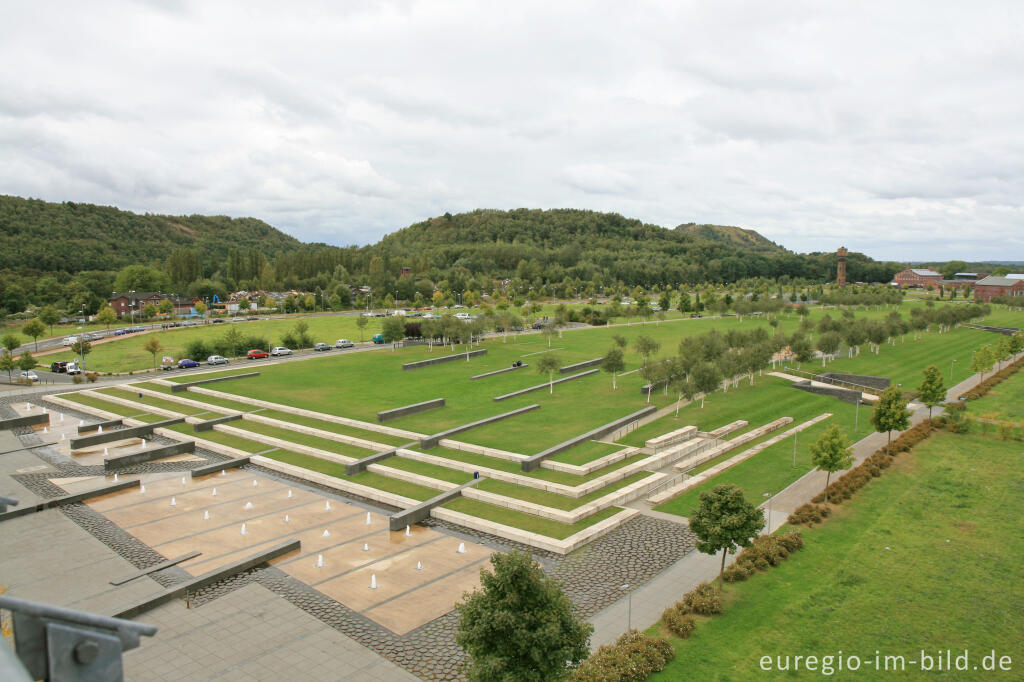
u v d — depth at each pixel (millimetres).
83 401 80438
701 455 59031
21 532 44219
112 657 5188
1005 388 86312
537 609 24781
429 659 30312
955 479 52219
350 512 48438
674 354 112750
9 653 3922
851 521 44406
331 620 33531
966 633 31234
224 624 33031
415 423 68938
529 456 56469
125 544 42500
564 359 107438
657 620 32906
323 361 106562
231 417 71750
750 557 38219
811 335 133375
